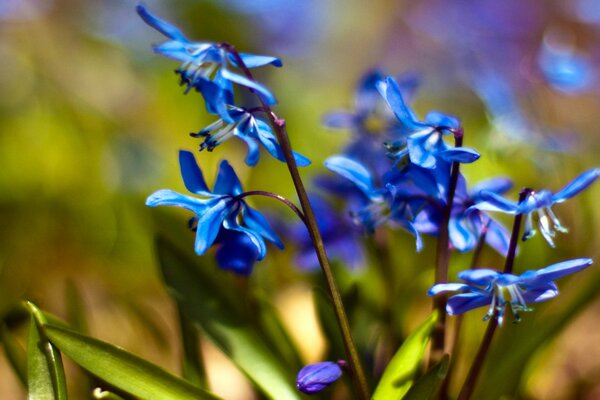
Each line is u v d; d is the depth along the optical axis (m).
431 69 0.95
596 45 0.95
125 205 0.56
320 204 0.42
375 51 1.14
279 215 0.43
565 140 0.50
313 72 1.05
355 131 0.42
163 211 0.43
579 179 0.33
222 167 0.34
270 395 0.37
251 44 0.94
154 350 0.45
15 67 0.84
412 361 0.35
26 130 0.67
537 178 0.51
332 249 0.42
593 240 0.46
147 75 0.89
